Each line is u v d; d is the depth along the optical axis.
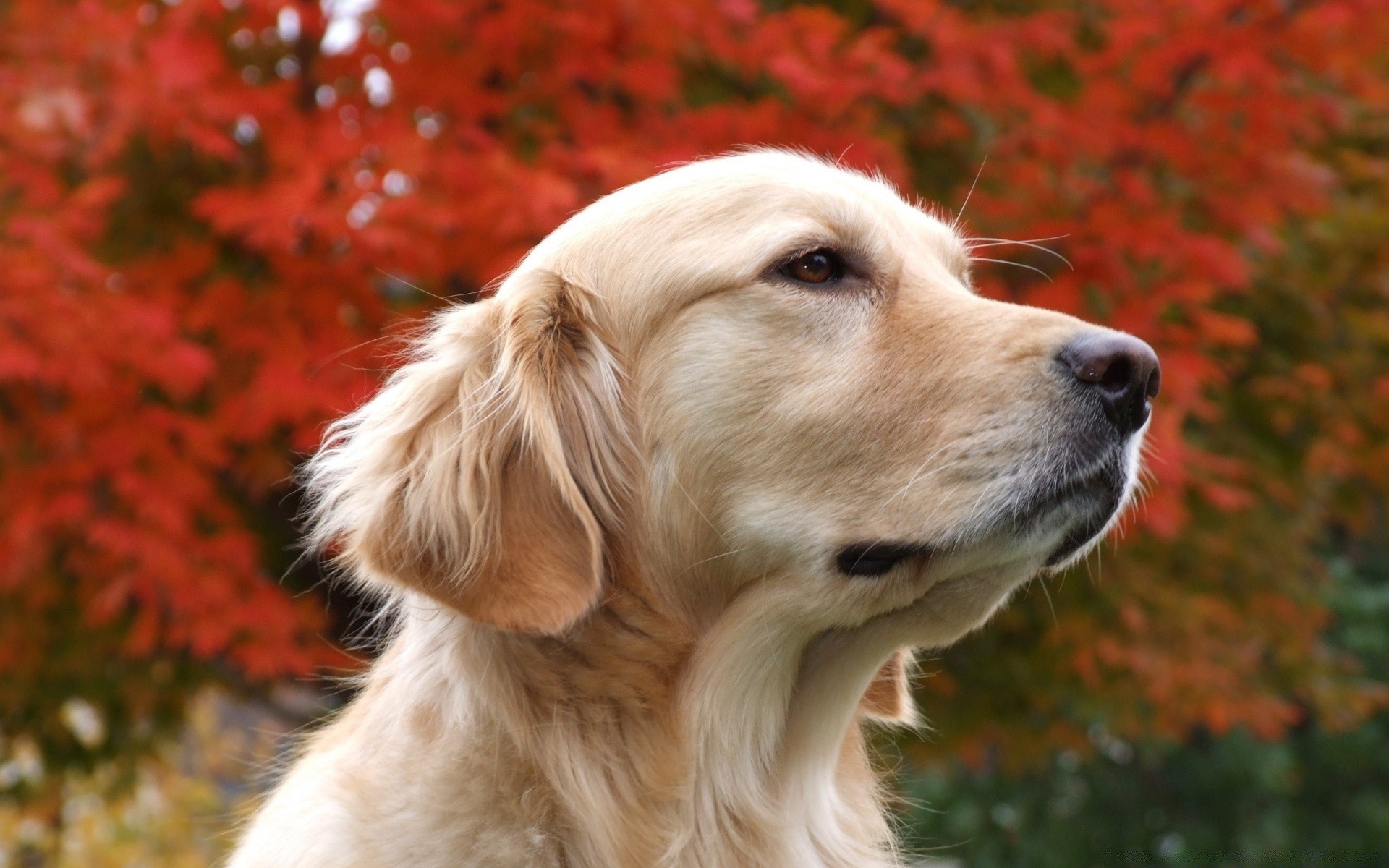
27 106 6.29
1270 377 8.46
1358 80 7.47
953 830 17.06
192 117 6.54
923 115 7.59
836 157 6.64
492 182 6.39
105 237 7.09
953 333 3.53
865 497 3.46
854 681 3.67
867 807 3.97
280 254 6.47
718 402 3.54
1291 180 7.07
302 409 6.14
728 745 3.56
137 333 6.05
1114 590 8.15
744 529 3.53
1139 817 16.98
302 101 7.16
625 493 3.62
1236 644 9.03
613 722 3.47
